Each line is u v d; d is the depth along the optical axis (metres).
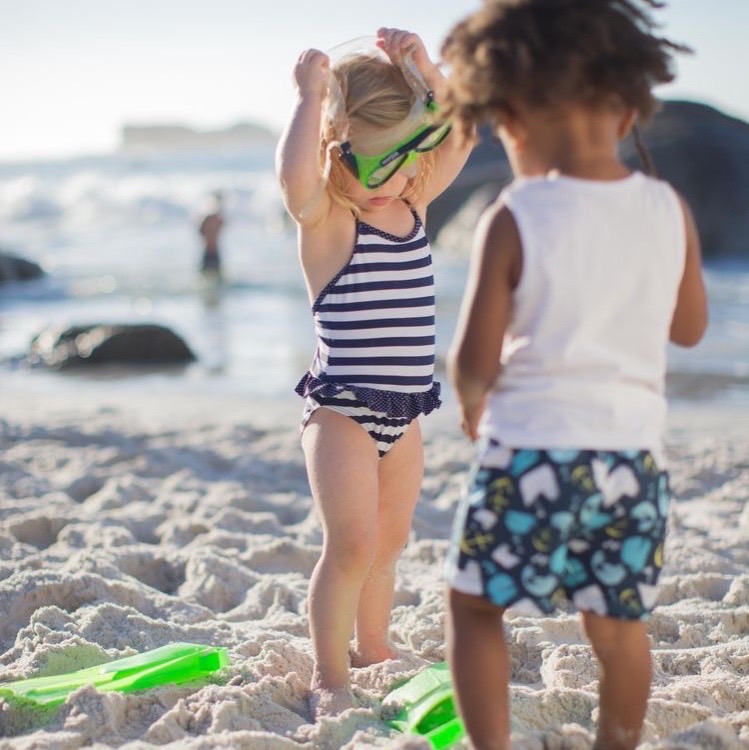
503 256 2.30
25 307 17.69
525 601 2.32
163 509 5.59
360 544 3.09
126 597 4.04
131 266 24.28
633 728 2.53
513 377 2.36
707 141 22.70
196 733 2.91
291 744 2.78
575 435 2.30
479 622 2.43
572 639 3.74
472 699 2.40
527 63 2.24
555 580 2.34
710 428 7.68
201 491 6.04
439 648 3.63
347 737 2.86
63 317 16.25
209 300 17.77
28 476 6.33
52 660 3.36
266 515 5.36
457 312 14.51
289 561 4.77
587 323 2.31
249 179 62.59
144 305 17.44
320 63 3.15
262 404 9.27
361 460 3.12
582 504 2.30
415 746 2.52
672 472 6.24
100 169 80.25
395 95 3.04
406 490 3.35
